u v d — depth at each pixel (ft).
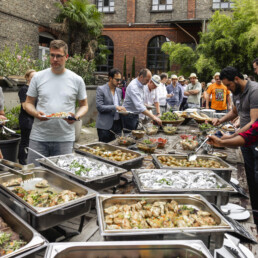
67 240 5.11
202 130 12.42
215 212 4.74
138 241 3.70
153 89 16.33
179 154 8.13
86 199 4.99
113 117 13.07
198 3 50.60
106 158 7.48
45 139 8.11
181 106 27.66
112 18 55.88
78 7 35.91
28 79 12.52
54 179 6.22
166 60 54.90
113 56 56.80
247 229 5.27
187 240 3.77
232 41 38.34
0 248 3.82
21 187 5.84
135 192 6.40
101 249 3.62
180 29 51.93
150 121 15.55
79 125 20.31
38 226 4.51
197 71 41.19
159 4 53.47
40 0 34.83
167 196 5.24
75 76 8.29
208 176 6.40
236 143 6.45
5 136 13.08
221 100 20.15
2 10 29.58
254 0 38.40
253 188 10.22
